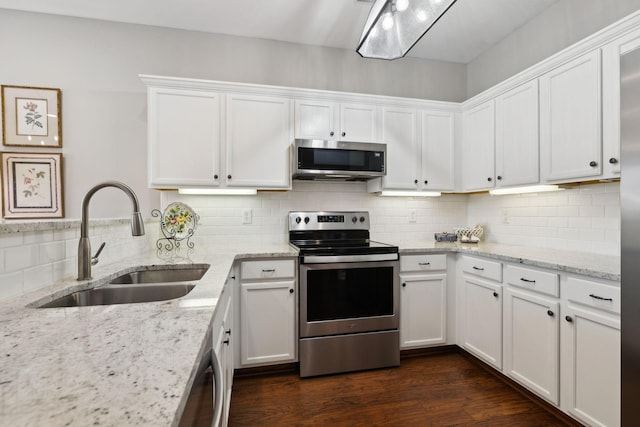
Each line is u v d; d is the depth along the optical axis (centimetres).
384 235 290
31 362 55
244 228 260
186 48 255
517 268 188
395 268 228
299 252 212
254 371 213
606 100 163
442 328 241
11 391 45
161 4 224
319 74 279
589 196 202
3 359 56
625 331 115
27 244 105
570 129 181
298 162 227
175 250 226
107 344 63
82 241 123
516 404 180
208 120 224
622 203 114
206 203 254
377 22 160
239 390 195
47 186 231
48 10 229
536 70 202
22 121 227
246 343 206
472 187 262
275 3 223
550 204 228
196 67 256
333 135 245
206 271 155
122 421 39
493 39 272
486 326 212
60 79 234
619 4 188
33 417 39
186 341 64
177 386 47
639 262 109
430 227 301
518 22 249
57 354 58
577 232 209
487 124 246
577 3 212
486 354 212
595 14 201
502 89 231
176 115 219
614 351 137
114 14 235
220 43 261
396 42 174
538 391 174
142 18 240
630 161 111
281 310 212
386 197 291
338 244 246
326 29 255
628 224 112
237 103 229
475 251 220
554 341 164
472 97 282
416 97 301
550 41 230
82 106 237
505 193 259
